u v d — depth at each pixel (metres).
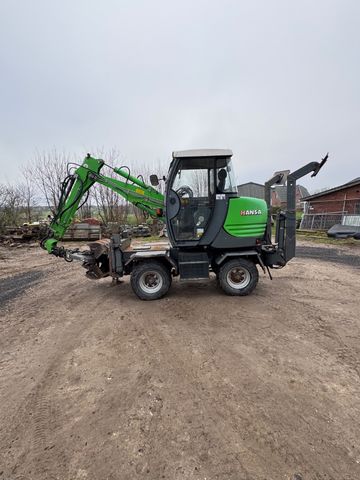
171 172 5.13
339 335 3.72
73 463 1.96
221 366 3.05
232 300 5.09
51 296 5.80
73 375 2.99
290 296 5.30
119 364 3.17
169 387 2.72
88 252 6.03
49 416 2.41
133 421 2.31
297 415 2.32
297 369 2.96
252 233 5.21
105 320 4.43
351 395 2.54
